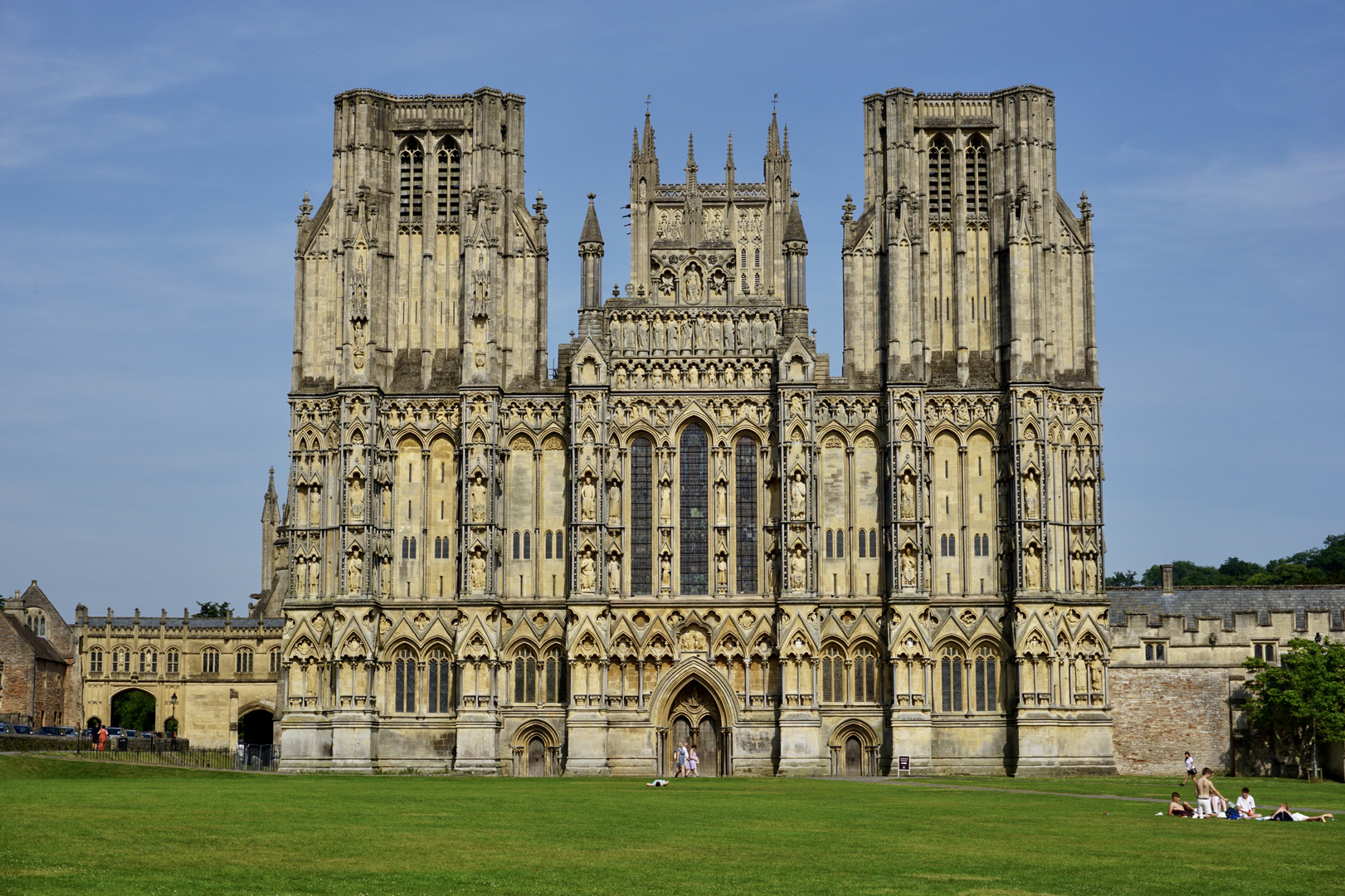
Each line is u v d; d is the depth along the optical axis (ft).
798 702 399.65
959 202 423.23
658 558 410.11
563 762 402.72
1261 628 416.26
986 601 403.75
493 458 410.93
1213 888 156.35
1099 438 410.11
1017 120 422.00
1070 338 416.26
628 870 164.66
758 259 479.41
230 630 616.39
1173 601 463.42
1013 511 403.13
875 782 358.02
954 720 400.47
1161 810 253.85
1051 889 155.22
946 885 156.76
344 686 402.11
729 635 406.62
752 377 417.08
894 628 399.44
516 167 431.84
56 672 606.55
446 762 404.57
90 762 336.70
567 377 421.59
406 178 433.48
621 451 413.80
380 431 415.64
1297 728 404.57
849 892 151.84
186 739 548.72
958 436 411.54
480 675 403.13
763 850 183.93
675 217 458.50
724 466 412.98
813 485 407.03
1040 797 289.53
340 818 217.97
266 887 149.48
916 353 411.75
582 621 401.49
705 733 408.67
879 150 427.74
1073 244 419.95
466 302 417.28
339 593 406.62
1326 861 177.37
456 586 410.93
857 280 422.00
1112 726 400.47
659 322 419.95
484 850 180.65
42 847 173.99
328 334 423.64
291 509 414.82
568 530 411.34
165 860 165.99
